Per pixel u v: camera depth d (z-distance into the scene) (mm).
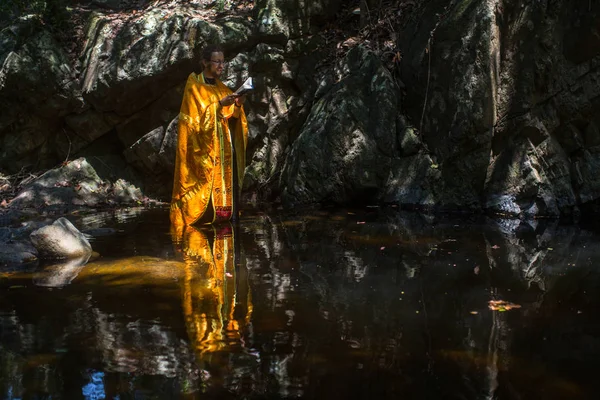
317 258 4352
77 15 8578
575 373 2367
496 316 3027
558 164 6273
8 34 7922
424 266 4066
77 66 8047
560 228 5465
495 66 6305
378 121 7027
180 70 7633
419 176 6758
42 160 8266
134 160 8094
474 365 2443
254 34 7848
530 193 6191
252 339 2730
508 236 5094
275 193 7758
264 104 7980
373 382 2299
